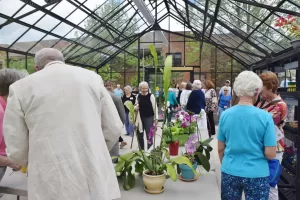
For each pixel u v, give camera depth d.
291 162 3.25
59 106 1.30
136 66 12.73
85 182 1.29
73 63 11.20
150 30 12.27
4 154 1.74
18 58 7.62
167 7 10.88
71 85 1.34
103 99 1.45
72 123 1.30
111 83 4.20
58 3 6.44
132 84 12.78
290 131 3.06
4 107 1.83
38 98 1.29
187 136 2.38
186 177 1.87
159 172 1.71
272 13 5.04
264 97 2.25
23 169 2.03
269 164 1.77
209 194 1.65
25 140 1.33
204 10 7.01
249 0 4.61
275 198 2.03
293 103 3.25
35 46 7.87
